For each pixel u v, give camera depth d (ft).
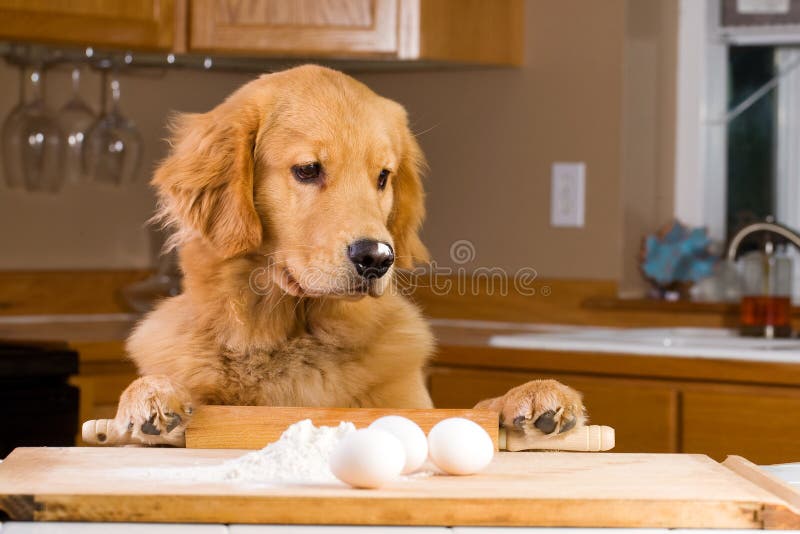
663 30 14.07
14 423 10.64
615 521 4.03
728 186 14.26
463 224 13.98
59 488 4.10
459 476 4.55
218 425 5.26
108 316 13.94
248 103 7.01
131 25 12.20
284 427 5.27
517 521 4.04
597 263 13.33
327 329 6.66
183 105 14.43
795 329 12.62
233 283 6.64
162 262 14.02
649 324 13.03
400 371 6.81
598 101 13.21
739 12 13.99
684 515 4.04
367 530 3.95
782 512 4.02
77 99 12.92
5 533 3.85
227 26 12.47
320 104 6.98
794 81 13.99
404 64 13.79
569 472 4.60
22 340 11.27
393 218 7.58
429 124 14.11
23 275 13.51
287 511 4.00
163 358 6.61
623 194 13.25
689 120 14.08
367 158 6.98
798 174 14.06
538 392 5.26
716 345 11.69
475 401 11.46
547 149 13.51
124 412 5.27
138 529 3.91
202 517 4.00
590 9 13.21
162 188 7.12
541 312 13.60
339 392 6.63
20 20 11.74
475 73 13.84
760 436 10.59
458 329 13.23
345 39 12.48
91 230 14.12
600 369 11.11
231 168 6.84
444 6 12.71
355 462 4.17
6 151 12.68
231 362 6.57
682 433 10.87
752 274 12.51
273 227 6.91
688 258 13.17
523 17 13.60
